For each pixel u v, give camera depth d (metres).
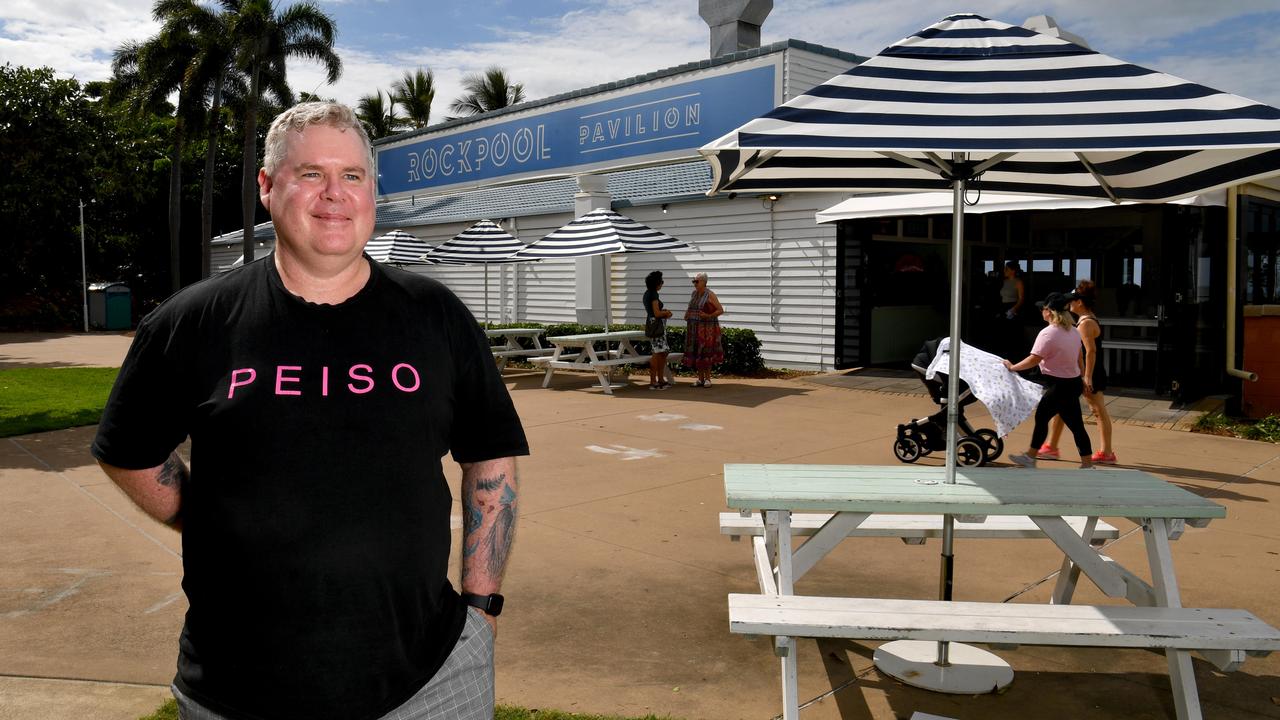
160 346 1.77
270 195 1.84
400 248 15.72
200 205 38.41
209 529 1.71
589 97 19.81
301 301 1.79
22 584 4.76
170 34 29.47
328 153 1.81
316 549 1.70
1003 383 7.14
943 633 3.04
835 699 3.53
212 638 1.73
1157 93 3.05
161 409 1.80
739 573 4.96
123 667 3.76
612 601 4.54
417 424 1.79
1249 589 4.72
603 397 11.93
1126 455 8.27
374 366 1.77
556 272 18.72
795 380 13.48
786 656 3.18
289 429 1.70
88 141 32.62
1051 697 3.57
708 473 7.39
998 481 3.88
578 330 16.23
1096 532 4.30
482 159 23.38
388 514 1.74
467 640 1.93
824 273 14.04
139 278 38.12
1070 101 3.06
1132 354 13.16
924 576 4.93
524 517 6.06
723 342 14.32
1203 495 6.79
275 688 1.70
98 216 35.88
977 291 16.23
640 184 17.58
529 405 11.20
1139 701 3.54
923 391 12.09
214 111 29.33
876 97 3.17
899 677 3.69
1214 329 11.05
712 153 3.58
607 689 3.58
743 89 16.38
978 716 3.40
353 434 1.72
